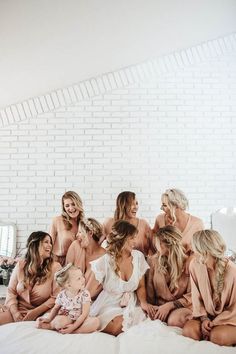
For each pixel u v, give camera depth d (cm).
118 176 326
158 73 338
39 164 327
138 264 316
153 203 324
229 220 322
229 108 339
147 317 307
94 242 319
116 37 297
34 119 331
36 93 330
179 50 340
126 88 337
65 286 312
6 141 329
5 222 318
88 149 329
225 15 298
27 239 317
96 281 313
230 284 307
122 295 311
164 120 335
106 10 271
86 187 324
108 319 305
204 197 326
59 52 297
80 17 272
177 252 316
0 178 325
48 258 315
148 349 275
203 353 278
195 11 291
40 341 281
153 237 319
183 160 330
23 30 274
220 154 333
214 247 315
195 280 311
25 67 305
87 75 330
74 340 283
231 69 342
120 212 322
